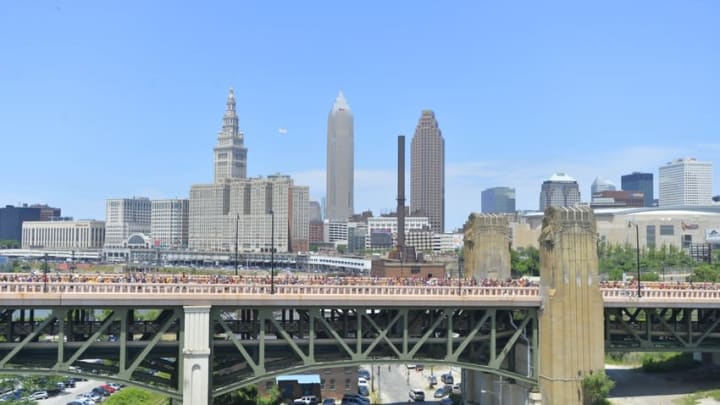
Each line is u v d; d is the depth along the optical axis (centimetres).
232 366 7131
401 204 15050
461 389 9438
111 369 6581
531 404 7381
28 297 6094
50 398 11606
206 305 6469
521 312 7800
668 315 10325
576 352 7238
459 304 7131
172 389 6488
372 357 7175
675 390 7969
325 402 10194
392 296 6919
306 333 7319
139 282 6631
